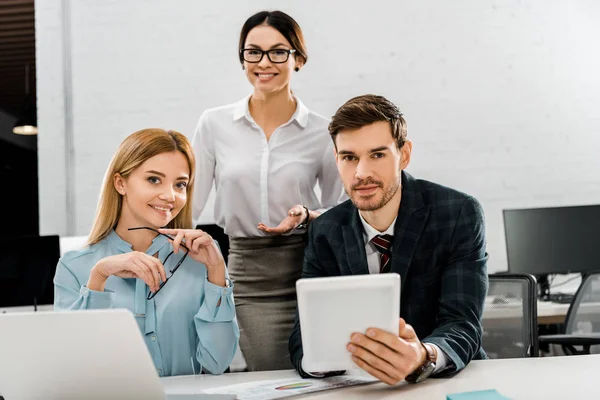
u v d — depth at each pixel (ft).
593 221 11.82
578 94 13.62
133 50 14.12
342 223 5.84
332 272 5.90
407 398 4.14
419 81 13.67
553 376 4.61
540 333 12.12
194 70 14.02
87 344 3.75
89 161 14.17
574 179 13.61
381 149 5.27
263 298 7.34
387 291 4.01
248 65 7.39
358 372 5.17
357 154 5.30
